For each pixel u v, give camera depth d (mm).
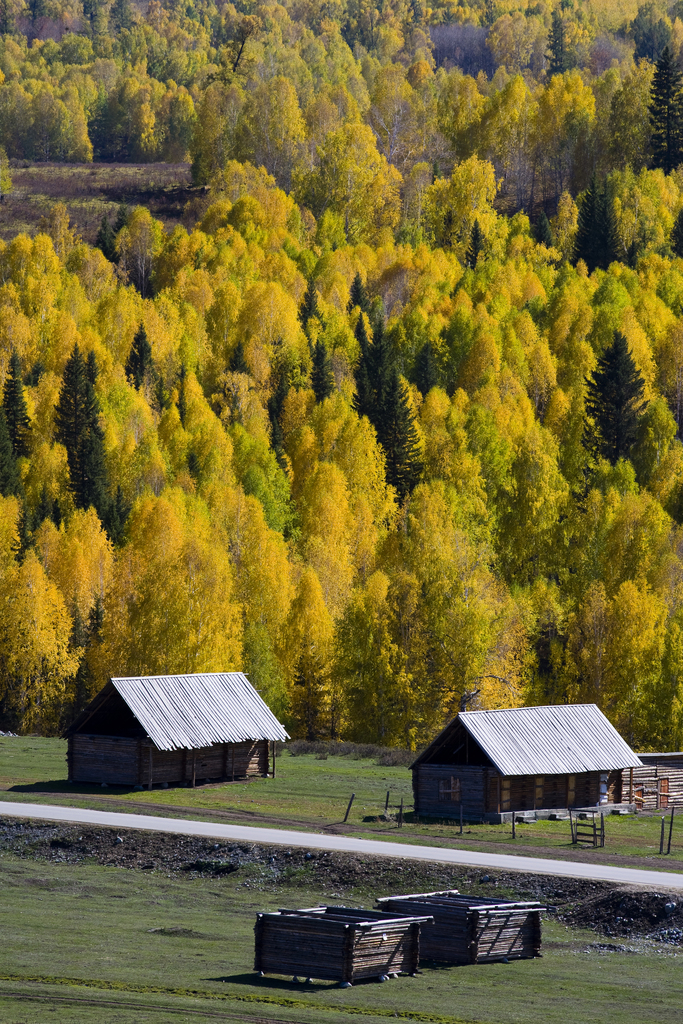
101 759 96625
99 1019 44344
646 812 94125
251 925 62094
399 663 154500
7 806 86688
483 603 155250
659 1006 48656
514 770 85188
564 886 65938
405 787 99562
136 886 70375
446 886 67688
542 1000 49062
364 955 51312
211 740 96312
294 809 87812
